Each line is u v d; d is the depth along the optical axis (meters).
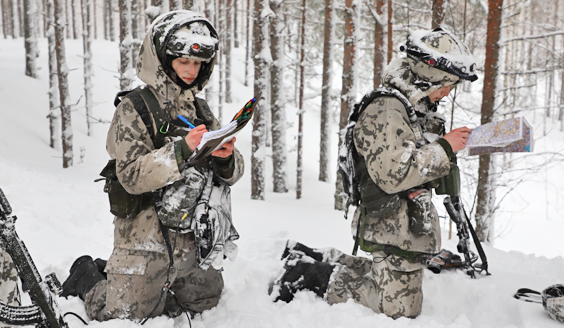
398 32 11.22
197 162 2.18
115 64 24.08
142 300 2.20
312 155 20.25
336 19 12.76
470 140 2.11
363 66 19.88
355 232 2.57
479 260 3.81
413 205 2.29
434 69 2.22
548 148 21.78
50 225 4.50
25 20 19.44
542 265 3.68
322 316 2.39
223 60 27.12
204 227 2.14
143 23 26.52
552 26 11.16
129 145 2.05
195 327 2.35
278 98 12.33
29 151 14.19
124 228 2.20
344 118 8.37
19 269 1.59
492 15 5.69
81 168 13.14
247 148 18.56
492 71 5.75
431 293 2.83
